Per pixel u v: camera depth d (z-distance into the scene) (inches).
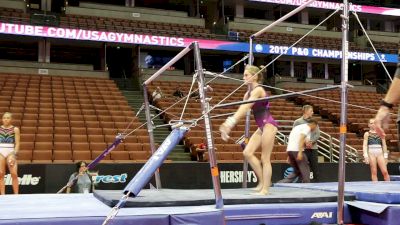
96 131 463.5
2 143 279.0
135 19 852.6
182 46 756.0
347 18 145.8
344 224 145.6
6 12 731.4
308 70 937.5
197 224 115.1
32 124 458.3
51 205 137.9
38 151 377.7
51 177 323.6
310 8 954.7
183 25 879.7
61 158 380.5
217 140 473.4
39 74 708.0
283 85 820.6
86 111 532.4
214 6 989.2
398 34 997.8
